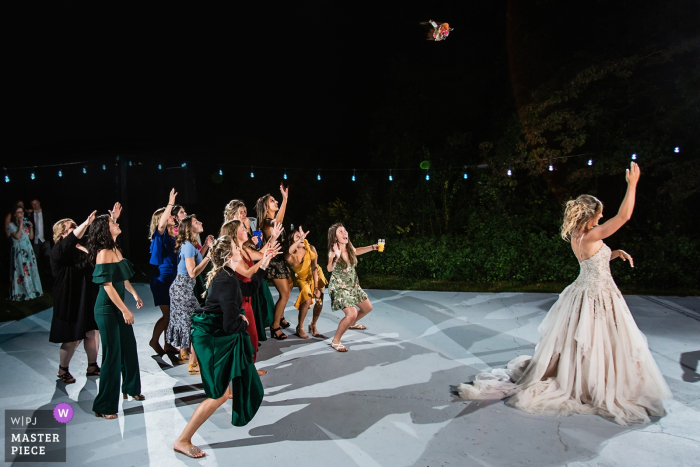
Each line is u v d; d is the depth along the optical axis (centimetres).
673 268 841
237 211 530
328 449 335
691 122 959
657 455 319
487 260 950
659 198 1058
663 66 1003
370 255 1073
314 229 1394
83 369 491
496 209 1141
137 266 1160
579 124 1005
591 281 392
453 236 1197
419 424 369
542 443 338
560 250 975
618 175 1113
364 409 396
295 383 451
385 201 1331
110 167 1187
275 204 587
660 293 799
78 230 436
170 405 408
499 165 1114
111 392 379
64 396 427
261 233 576
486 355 518
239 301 336
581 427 359
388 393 427
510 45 1187
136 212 1250
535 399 386
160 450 337
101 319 378
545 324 423
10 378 468
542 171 1068
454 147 1325
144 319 673
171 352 519
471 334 589
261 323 532
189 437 332
